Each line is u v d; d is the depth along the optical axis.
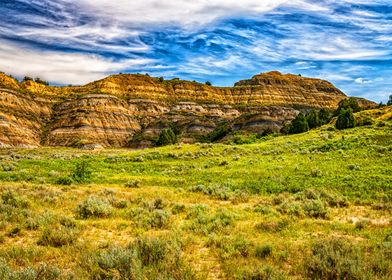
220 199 20.94
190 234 12.18
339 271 7.78
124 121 179.12
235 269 8.54
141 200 19.27
